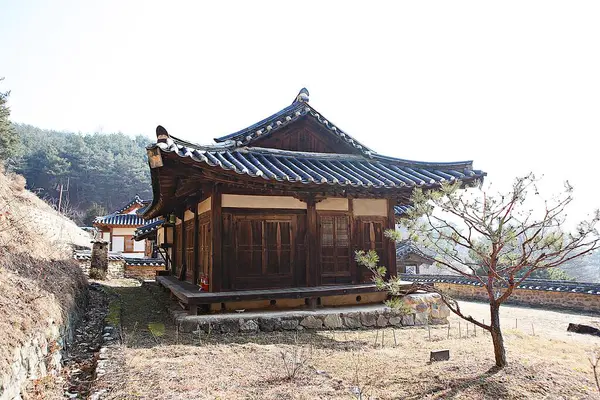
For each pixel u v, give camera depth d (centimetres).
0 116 2841
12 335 409
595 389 439
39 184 5975
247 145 955
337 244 960
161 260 2255
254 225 891
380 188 884
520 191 478
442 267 563
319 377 486
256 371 513
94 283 1590
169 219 1437
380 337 752
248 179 779
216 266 839
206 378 480
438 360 553
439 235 524
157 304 1150
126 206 3550
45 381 478
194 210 1096
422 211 523
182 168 735
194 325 762
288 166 928
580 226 459
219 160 795
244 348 641
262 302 887
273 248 901
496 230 475
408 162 1056
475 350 613
